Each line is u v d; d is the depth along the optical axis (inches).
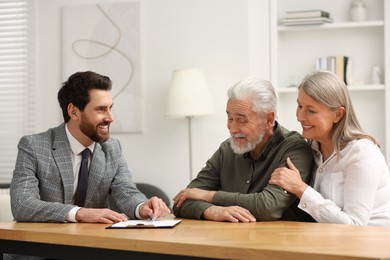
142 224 93.1
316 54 197.9
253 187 110.7
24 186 107.3
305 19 189.0
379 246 72.9
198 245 76.8
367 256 66.9
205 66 189.2
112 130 196.1
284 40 199.9
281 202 97.7
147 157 194.2
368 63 194.4
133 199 112.7
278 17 199.0
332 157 101.8
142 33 193.8
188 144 191.3
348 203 96.8
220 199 101.8
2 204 132.3
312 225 91.4
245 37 186.4
